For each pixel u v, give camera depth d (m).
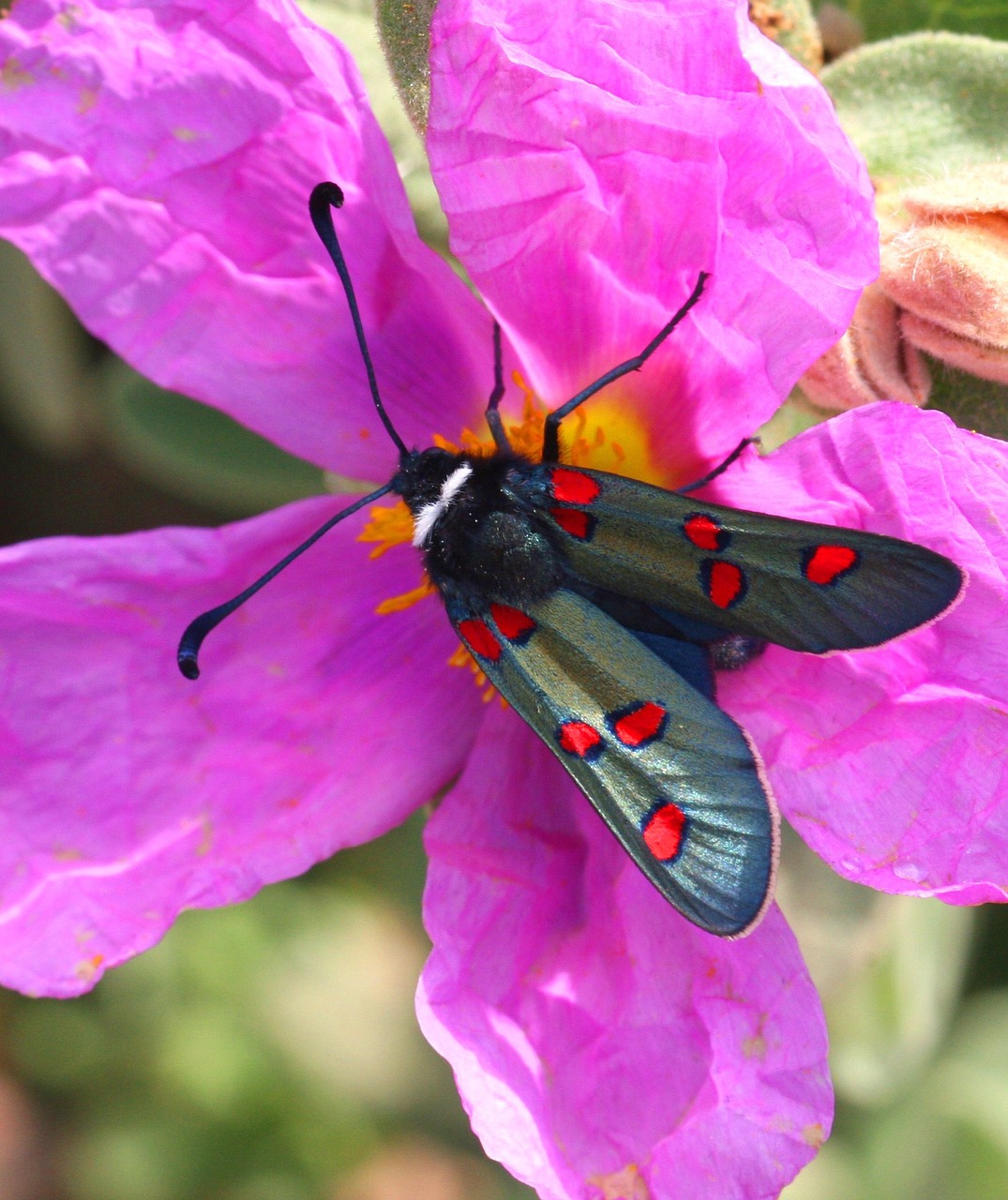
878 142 0.15
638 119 0.14
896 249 0.14
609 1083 0.14
